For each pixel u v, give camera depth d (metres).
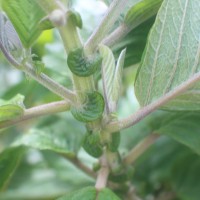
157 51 0.16
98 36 0.15
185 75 0.17
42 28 0.15
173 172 0.29
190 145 0.21
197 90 0.17
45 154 0.30
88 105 0.16
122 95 0.34
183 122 0.22
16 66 0.15
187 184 0.29
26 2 0.14
